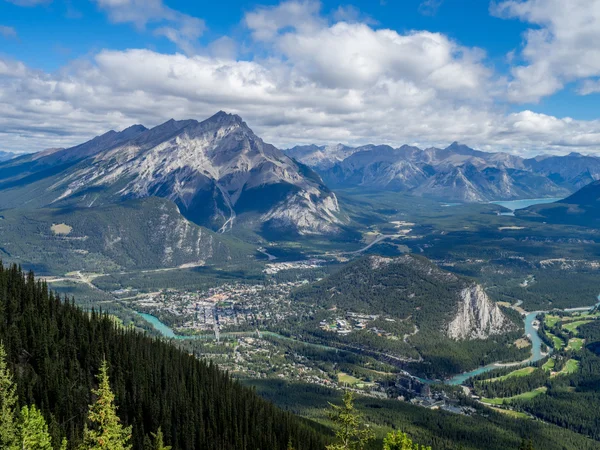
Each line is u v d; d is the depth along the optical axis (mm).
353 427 138000
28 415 125688
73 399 188125
